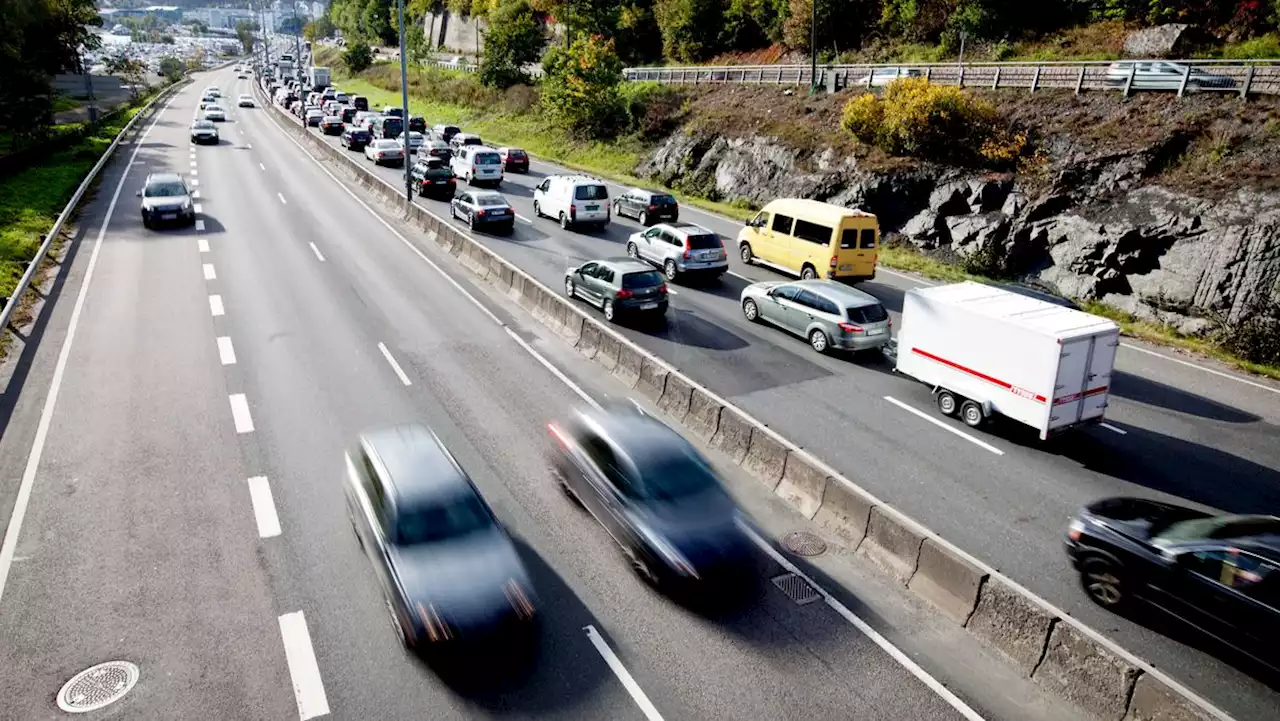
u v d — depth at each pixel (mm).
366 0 135125
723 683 8375
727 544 10023
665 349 18766
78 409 14023
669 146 45188
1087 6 42438
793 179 36625
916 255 30062
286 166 43719
